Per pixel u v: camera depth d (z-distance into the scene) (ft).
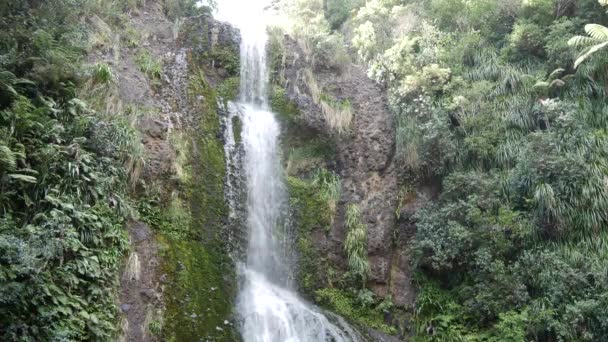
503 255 34.68
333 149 45.75
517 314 31.19
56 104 30.81
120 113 34.58
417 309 36.17
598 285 30.73
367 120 47.11
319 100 47.57
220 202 37.76
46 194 26.16
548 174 35.29
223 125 42.70
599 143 36.70
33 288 21.81
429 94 44.14
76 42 36.47
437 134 40.01
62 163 27.99
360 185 43.62
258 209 39.91
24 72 31.22
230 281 34.09
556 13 45.91
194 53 48.67
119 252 28.14
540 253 33.22
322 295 37.63
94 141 30.58
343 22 65.00
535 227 34.73
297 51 53.36
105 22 43.68
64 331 21.91
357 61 54.44
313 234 40.47
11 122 26.81
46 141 28.43
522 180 36.47
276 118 46.44
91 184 28.73
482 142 39.60
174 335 27.45
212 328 29.35
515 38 44.42
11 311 21.03
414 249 37.42
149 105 38.68
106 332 24.36
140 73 40.96
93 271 25.55
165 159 35.60
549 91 41.68
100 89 34.81
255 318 31.81
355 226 40.57
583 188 34.35
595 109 39.63
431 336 34.45
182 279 30.60
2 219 23.36
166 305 28.50
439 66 46.44
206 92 44.37
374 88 49.73
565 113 38.73
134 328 26.16
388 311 37.40
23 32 32.35
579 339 29.35
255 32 53.98
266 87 49.03
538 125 40.29
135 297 27.50
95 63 37.32
